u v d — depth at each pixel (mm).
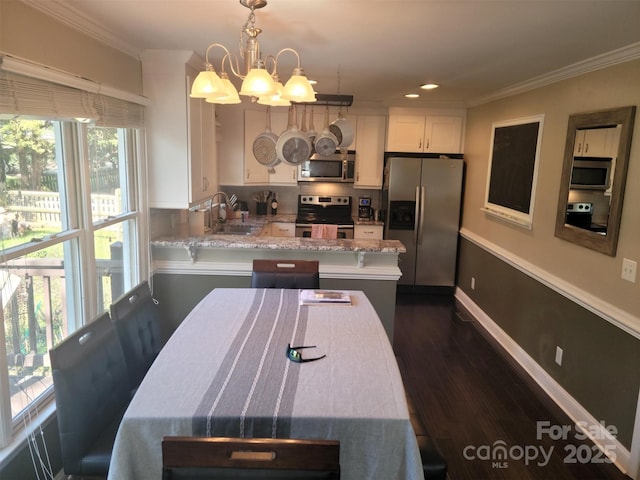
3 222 1773
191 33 2426
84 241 2297
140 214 3033
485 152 4641
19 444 1805
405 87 4051
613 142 2568
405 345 3979
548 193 3334
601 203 2668
